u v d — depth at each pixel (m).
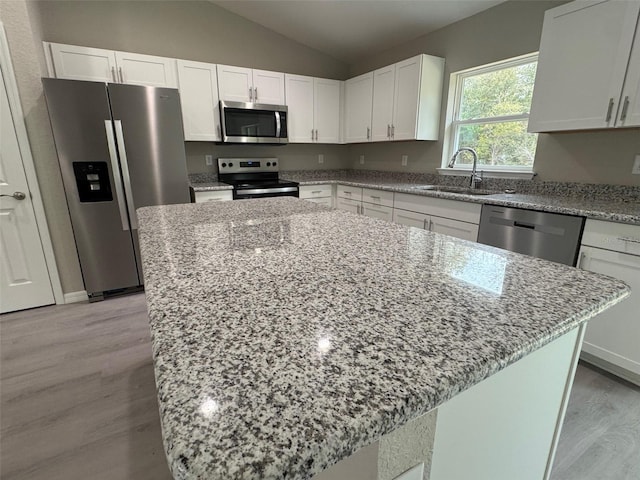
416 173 3.49
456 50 2.94
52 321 2.29
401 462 0.49
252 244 0.95
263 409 0.33
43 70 2.49
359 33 3.41
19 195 2.30
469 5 2.63
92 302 2.59
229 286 0.65
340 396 0.35
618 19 1.65
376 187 3.06
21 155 2.28
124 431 1.40
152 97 2.53
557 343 0.70
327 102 3.84
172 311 0.54
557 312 0.55
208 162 3.62
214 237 1.03
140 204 2.64
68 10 2.77
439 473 0.57
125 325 2.24
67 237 2.51
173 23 3.18
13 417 1.47
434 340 0.46
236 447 0.29
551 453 0.82
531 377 0.67
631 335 1.58
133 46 3.05
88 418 1.47
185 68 3.03
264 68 3.69
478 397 0.58
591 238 1.66
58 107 2.27
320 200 3.71
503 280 0.69
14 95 2.20
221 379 0.38
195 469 0.28
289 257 0.83
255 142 3.44
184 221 1.26
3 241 2.33
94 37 2.89
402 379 0.38
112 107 2.41
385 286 0.65
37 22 2.46
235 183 3.47
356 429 0.32
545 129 2.04
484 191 2.62
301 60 3.90
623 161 1.99
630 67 1.64
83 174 2.41
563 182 2.28
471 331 0.49
